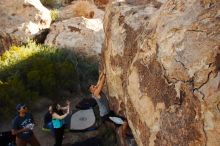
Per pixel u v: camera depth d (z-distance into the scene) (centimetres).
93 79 1159
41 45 1308
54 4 1759
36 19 1430
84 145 823
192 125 439
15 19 1405
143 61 554
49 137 887
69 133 886
